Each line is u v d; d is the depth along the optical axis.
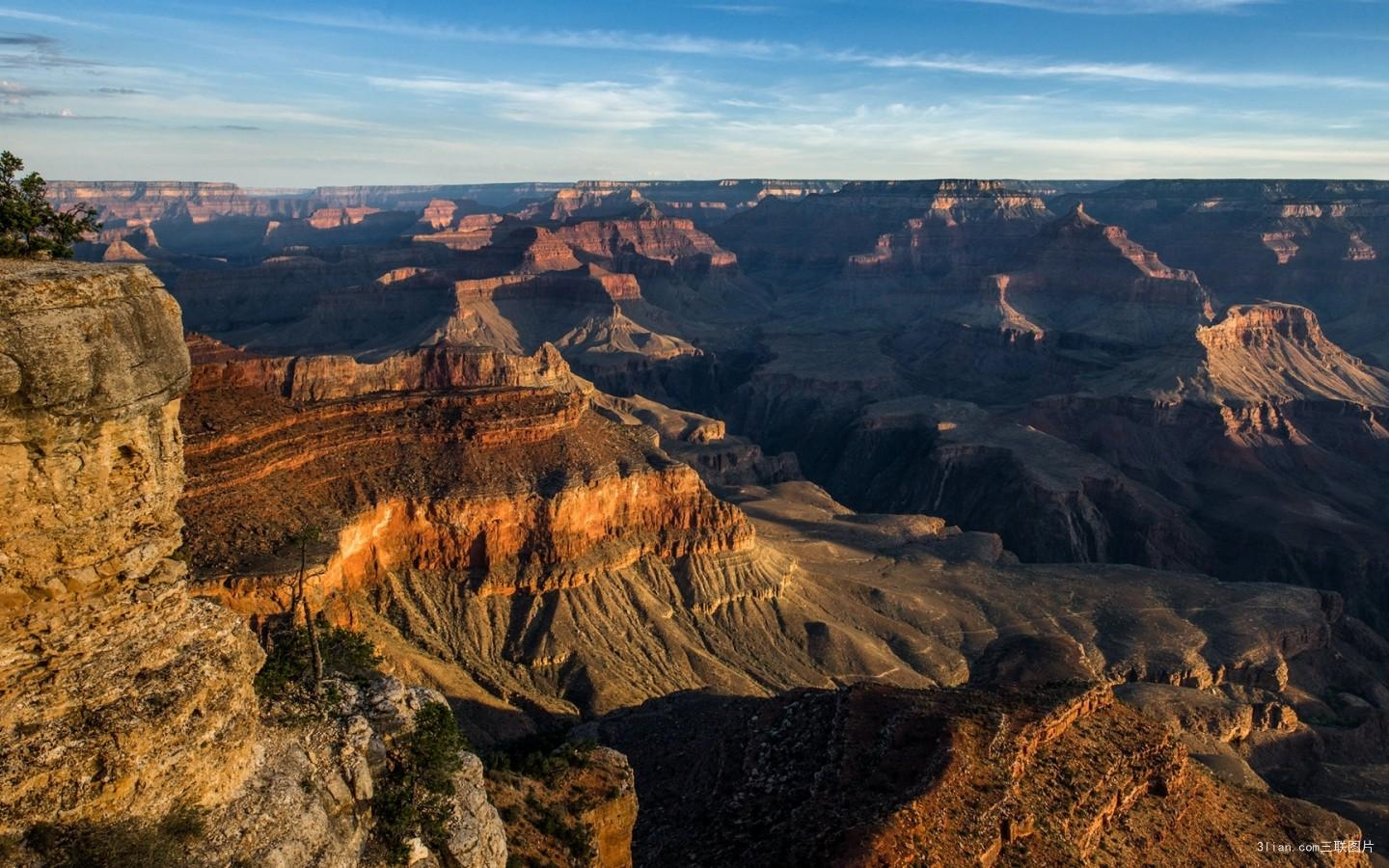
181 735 23.69
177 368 24.81
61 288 21.72
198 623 25.19
